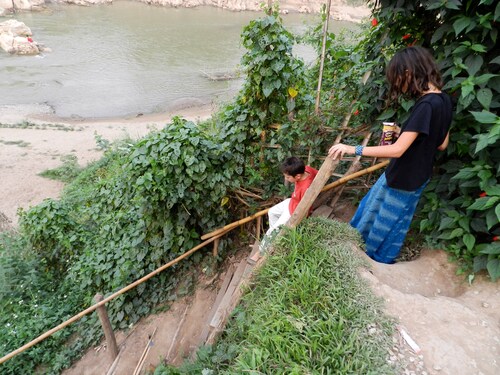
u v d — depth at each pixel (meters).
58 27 31.44
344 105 3.57
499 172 2.36
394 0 2.79
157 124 15.16
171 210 3.99
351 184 3.78
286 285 2.32
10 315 4.94
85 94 19.06
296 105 3.56
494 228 2.52
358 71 3.36
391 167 2.40
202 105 17.64
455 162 2.65
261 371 1.87
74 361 4.37
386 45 3.10
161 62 24.06
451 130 2.62
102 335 4.47
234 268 4.13
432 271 2.69
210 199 3.89
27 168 10.80
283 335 2.00
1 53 24.19
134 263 4.49
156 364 3.71
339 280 2.30
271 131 3.72
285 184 3.75
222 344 2.46
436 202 2.75
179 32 32.28
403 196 2.45
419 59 1.99
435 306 2.26
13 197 9.36
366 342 1.98
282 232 2.71
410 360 1.93
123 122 15.70
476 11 2.32
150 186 3.52
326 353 1.90
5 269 5.39
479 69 2.39
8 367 4.23
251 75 3.41
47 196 9.48
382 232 2.65
